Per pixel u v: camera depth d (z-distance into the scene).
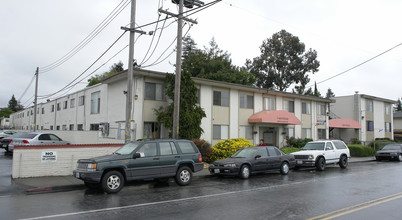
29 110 46.03
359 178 13.41
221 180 12.77
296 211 7.19
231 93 24.00
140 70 18.34
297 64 46.56
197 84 21.80
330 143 17.81
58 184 10.36
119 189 9.60
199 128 18.83
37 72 31.31
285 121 25.00
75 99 29.05
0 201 8.24
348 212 7.10
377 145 31.08
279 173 15.44
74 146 12.69
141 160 10.06
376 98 38.81
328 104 32.31
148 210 7.26
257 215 6.81
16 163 11.46
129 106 13.94
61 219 6.40
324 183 11.89
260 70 47.59
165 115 18.52
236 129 24.09
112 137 20.89
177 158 10.98
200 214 6.88
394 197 8.97
